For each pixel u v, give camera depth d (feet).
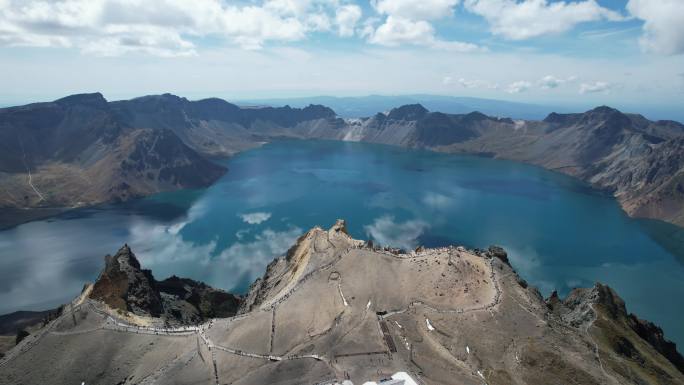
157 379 373.61
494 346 381.60
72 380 399.44
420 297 452.76
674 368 486.38
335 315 424.87
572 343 407.03
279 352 384.88
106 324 468.75
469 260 534.78
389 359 353.51
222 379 357.41
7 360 426.92
